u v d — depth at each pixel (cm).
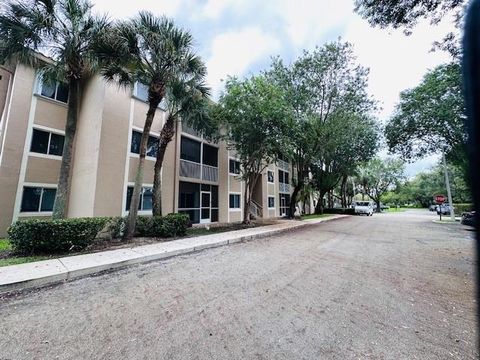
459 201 3844
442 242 994
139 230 985
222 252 782
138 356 252
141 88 1295
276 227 1449
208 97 1209
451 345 273
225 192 1888
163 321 330
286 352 260
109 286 470
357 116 2095
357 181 4638
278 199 2680
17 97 1038
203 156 1739
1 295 423
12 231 678
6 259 623
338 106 1992
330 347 270
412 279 514
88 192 1073
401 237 1137
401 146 2067
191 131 1620
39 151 1091
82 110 1238
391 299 407
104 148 1095
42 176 1089
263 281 497
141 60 915
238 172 2033
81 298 411
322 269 586
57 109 1161
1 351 261
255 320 333
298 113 1897
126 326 316
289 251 797
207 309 367
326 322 328
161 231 1001
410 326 318
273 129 1370
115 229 930
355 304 387
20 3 723
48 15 740
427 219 2380
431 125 1802
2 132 1072
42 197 1087
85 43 834
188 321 329
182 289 452
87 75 1211
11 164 1001
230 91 1359
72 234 713
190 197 1616
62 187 805
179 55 921
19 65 1051
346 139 2384
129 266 613
